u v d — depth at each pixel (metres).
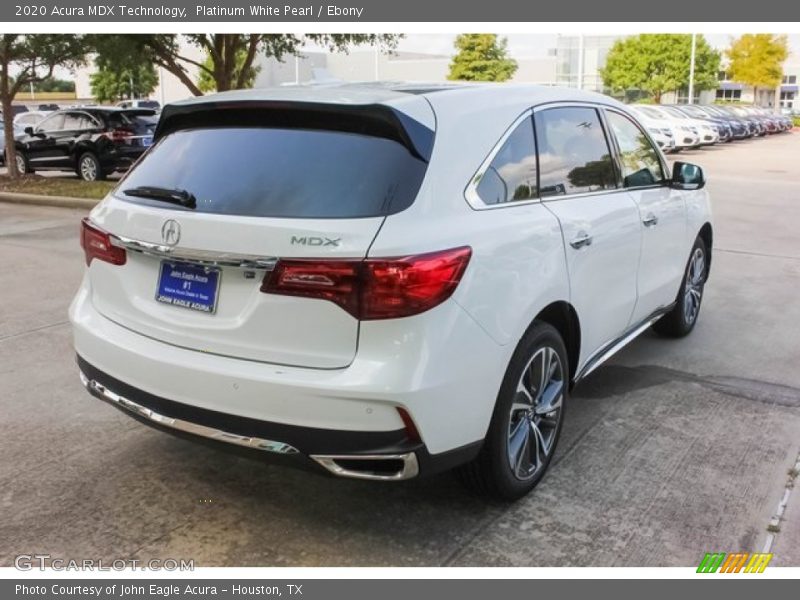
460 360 2.82
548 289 3.32
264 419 2.77
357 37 15.94
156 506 3.38
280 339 2.76
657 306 4.98
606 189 4.17
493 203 3.14
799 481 3.60
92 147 16.27
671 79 52.97
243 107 3.13
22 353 5.37
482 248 2.92
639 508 3.37
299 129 3.04
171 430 3.03
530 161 3.46
